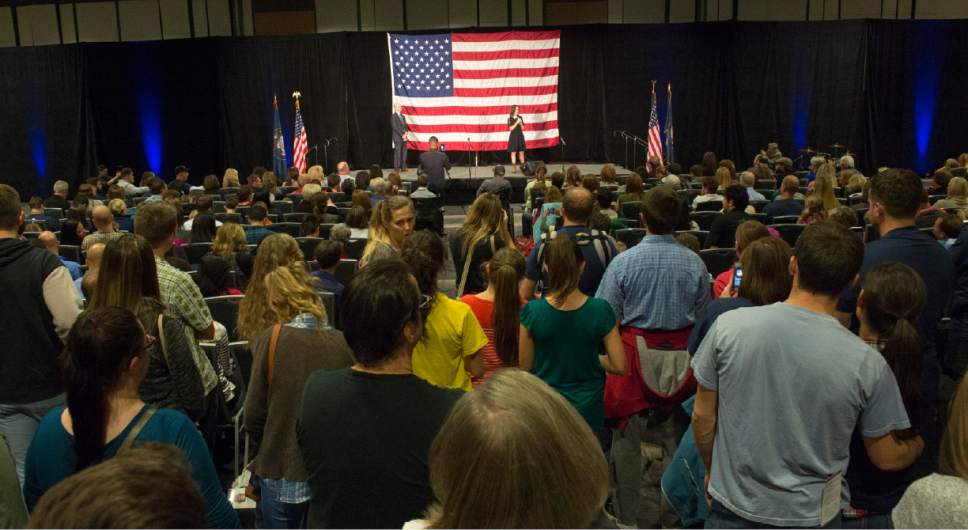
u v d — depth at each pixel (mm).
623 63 17125
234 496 3480
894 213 3168
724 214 6367
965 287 4691
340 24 18953
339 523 2023
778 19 18578
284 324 2771
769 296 3051
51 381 3451
